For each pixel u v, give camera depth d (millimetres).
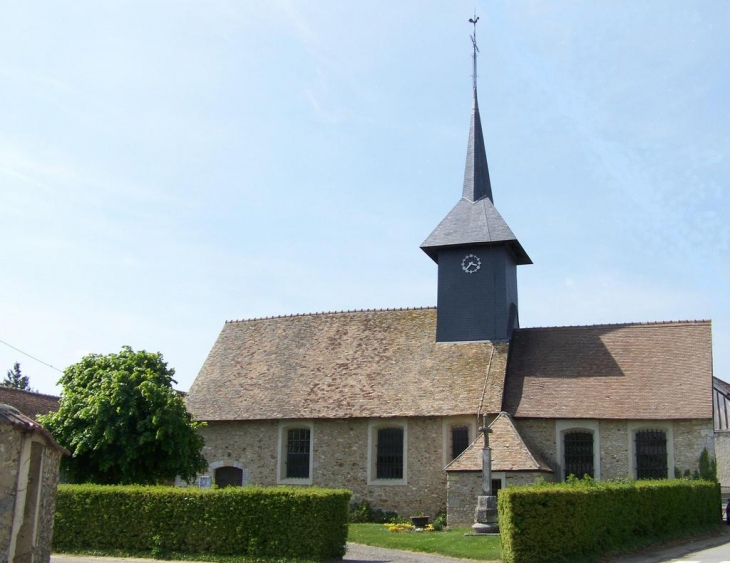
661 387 26656
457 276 31469
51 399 34562
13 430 12320
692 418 25203
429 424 28016
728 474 36531
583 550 16953
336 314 34688
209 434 30953
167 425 23828
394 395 29078
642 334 29219
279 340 34344
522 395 27969
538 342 30516
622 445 25969
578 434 26797
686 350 27797
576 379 28094
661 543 19625
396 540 20734
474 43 35625
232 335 35875
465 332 30766
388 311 33906
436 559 17844
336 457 28891
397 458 28375
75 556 18359
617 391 27062
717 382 38188
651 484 20578
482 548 18625
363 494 28172
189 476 25453
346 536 18516
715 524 23703
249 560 17469
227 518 18047
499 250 31109
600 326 30406
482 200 32531
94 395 24094
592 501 17547
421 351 30953
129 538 18797
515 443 25250
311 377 31375
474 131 34125
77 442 23391
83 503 19359
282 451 29812
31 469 13586
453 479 24906
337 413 28953
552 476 25750
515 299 32781
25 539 13344
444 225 32219
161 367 26000
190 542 18234
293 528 17516
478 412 27188
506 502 16703
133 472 23531
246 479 29922
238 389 32031
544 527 16328
